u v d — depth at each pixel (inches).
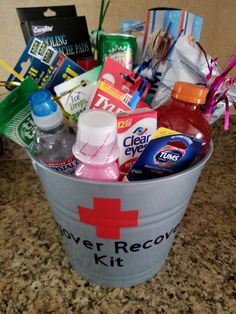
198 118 12.8
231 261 17.4
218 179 24.3
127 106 12.7
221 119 25.7
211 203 21.9
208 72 14.7
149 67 15.0
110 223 12.5
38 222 20.2
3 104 11.7
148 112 12.0
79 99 13.3
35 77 14.4
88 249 14.4
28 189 23.2
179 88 12.1
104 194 11.2
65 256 17.8
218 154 26.8
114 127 10.4
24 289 15.8
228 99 14.6
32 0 20.3
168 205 12.6
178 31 14.5
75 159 12.6
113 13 21.5
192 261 17.4
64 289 15.9
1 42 21.1
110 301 15.3
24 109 12.6
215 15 22.3
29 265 17.1
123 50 14.9
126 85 13.8
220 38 23.2
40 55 14.2
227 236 19.1
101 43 15.1
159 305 15.1
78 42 16.8
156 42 15.2
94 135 10.0
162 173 12.6
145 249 14.3
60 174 11.0
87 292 15.8
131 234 13.2
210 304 15.1
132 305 15.1
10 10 20.2
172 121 12.5
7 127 12.4
